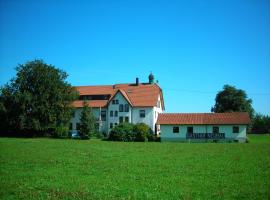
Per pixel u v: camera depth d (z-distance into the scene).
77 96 90.19
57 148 47.44
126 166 28.55
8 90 85.56
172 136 80.44
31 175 23.67
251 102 113.94
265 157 36.81
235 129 78.06
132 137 76.44
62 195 17.73
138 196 17.55
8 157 34.94
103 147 51.09
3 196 17.66
